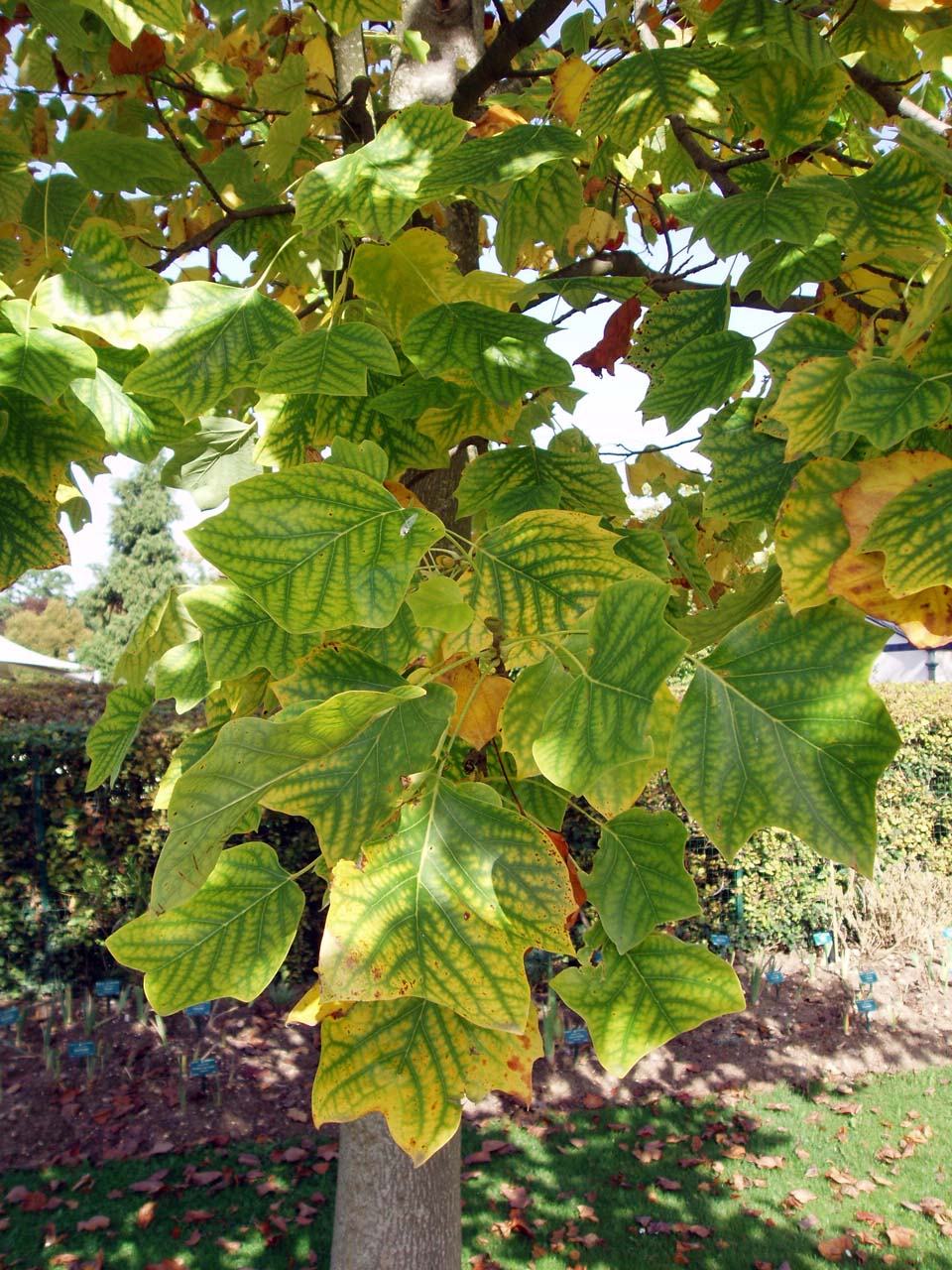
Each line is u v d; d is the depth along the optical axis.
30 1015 6.65
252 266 2.26
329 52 2.57
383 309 1.56
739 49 1.48
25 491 1.52
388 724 0.98
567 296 1.87
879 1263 4.41
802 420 1.10
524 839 0.97
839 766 1.00
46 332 1.29
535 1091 5.95
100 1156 5.15
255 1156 5.17
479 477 1.62
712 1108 5.79
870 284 1.55
